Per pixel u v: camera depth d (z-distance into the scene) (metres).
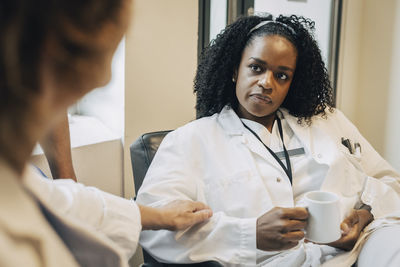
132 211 0.82
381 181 1.36
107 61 0.35
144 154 1.39
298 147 1.32
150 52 1.79
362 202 1.26
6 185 0.32
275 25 1.28
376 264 1.05
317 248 1.13
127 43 1.69
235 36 1.32
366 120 3.10
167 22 1.83
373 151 1.47
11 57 0.28
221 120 1.33
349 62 3.03
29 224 0.33
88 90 0.34
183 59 1.94
